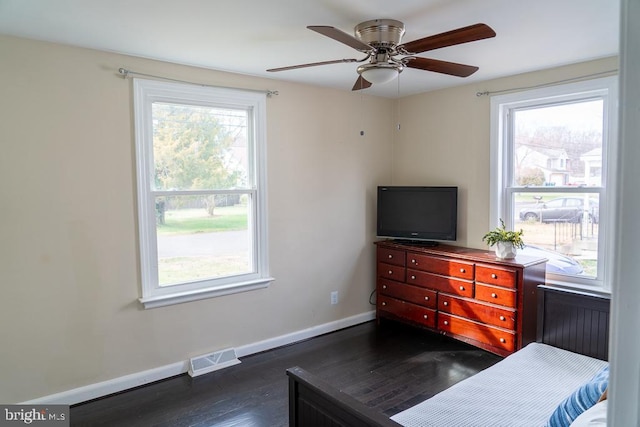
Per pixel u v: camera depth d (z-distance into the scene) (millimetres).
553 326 2420
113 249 2803
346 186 4062
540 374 2016
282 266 3648
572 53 2818
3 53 2385
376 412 1294
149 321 2977
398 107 4352
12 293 2473
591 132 3096
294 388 1618
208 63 3010
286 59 2918
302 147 3709
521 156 3512
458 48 2705
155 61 2910
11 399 2498
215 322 3287
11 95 2418
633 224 398
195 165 3193
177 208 3129
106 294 2791
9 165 2430
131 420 2516
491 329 3209
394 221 4051
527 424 1589
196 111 3178
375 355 3434
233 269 3436
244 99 3334
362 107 4133
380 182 4348
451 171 3904
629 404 411
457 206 3803
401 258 3887
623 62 396
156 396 2795
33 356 2553
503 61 3010
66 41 2512
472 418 1635
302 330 3811
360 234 4211
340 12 2107
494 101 3543
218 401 2734
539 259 3195
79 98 2631
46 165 2543
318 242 3881
